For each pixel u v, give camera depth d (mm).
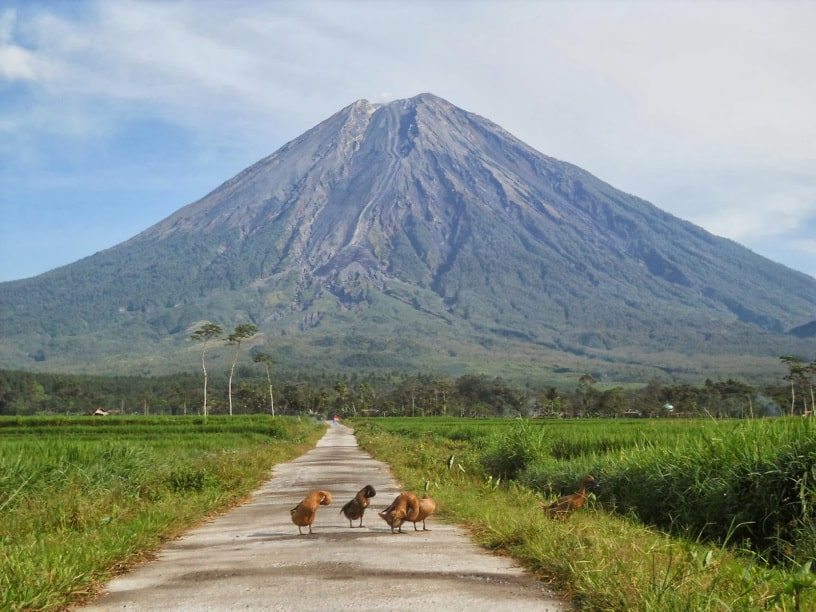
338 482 24281
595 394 137875
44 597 8266
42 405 168750
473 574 9234
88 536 12219
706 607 6957
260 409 176750
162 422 75688
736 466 12562
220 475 22578
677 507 13797
